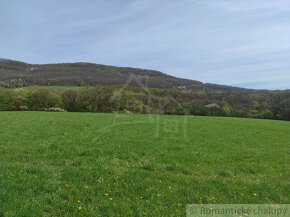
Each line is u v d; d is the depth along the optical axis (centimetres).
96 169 797
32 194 570
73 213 496
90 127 1923
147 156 1038
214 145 1364
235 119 3731
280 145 1440
